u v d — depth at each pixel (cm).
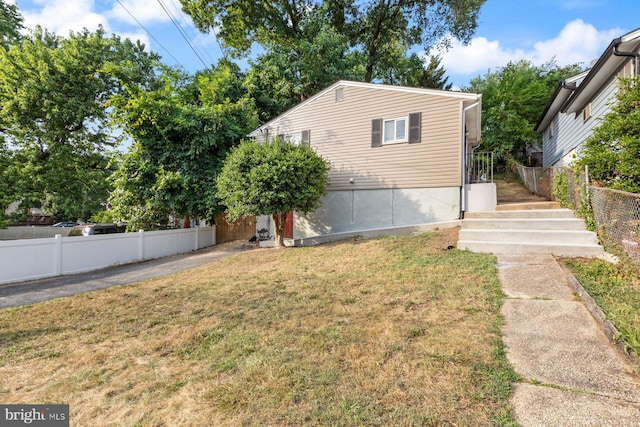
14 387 283
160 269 870
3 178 1580
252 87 1769
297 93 1912
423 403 228
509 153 2158
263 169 925
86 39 1644
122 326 421
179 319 433
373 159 1120
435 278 525
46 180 1669
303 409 229
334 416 219
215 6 1922
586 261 532
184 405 243
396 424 209
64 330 416
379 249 793
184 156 1225
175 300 524
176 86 1584
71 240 851
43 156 1756
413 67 2764
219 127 1273
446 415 215
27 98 1507
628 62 775
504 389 239
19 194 1606
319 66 1784
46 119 1602
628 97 582
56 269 814
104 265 934
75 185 1841
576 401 221
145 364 314
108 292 603
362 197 1138
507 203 997
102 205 2348
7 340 387
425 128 1031
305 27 1919
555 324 337
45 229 2170
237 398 246
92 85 1661
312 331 361
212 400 246
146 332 395
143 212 1179
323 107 1224
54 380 292
